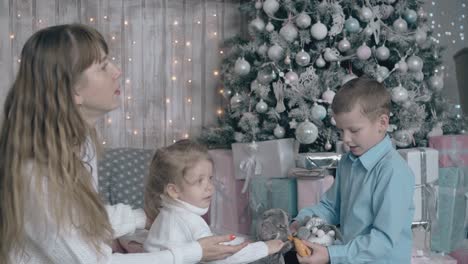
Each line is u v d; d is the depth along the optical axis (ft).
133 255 4.52
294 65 10.28
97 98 4.71
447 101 10.82
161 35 12.50
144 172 10.12
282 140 9.82
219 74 12.82
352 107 5.57
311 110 9.59
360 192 5.72
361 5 10.39
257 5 10.66
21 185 4.17
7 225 4.18
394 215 5.38
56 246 4.19
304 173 9.06
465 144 9.56
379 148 5.72
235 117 11.21
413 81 10.32
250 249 5.08
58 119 4.34
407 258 5.68
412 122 9.73
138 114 12.41
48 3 11.60
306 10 10.23
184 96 12.70
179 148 5.44
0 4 11.21
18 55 11.38
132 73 12.33
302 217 6.35
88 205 4.25
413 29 10.64
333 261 5.41
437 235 9.44
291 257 5.86
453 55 13.11
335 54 9.95
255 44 10.64
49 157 4.21
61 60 4.43
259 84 10.31
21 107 4.42
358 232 5.73
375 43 10.28
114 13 12.12
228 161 10.68
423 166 9.14
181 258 4.63
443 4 13.10
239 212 10.56
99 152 4.85
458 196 9.55
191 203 5.32
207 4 12.75
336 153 9.42
